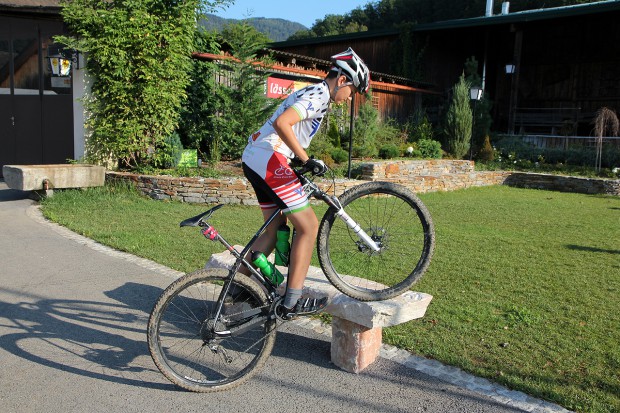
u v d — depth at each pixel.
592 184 15.98
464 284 5.70
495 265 6.56
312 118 3.27
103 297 5.02
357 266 4.79
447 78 26.14
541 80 26.61
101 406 3.17
